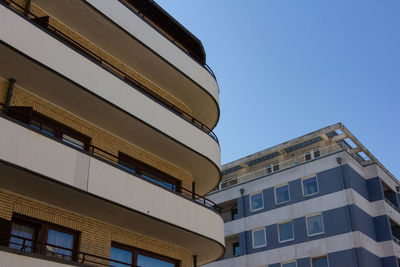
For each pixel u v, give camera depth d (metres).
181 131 17.22
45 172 11.93
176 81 19.02
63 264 11.79
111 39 16.75
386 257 30.23
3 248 10.64
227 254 36.91
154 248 16.61
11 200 12.64
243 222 35.34
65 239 13.83
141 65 18.14
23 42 12.48
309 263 30.55
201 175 19.48
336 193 31.22
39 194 12.95
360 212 30.45
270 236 33.41
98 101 14.52
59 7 15.27
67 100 14.45
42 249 12.98
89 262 14.00
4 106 12.02
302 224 32.06
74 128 15.05
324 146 36.09
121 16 16.33
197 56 22.98
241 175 40.22
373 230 31.14
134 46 17.09
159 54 17.56
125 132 16.33
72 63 13.74
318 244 30.62
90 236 14.43
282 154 38.22
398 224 32.94
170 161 18.42
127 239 15.69
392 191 34.75
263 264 32.81
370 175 33.19
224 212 38.38
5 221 12.11
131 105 15.38
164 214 15.23
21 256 10.93
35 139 11.93
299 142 36.25
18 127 11.63
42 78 13.40
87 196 13.16
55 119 14.50
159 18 21.12
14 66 12.88
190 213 16.34
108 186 13.56
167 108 16.91
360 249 28.70
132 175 14.48
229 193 37.47
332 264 29.48
